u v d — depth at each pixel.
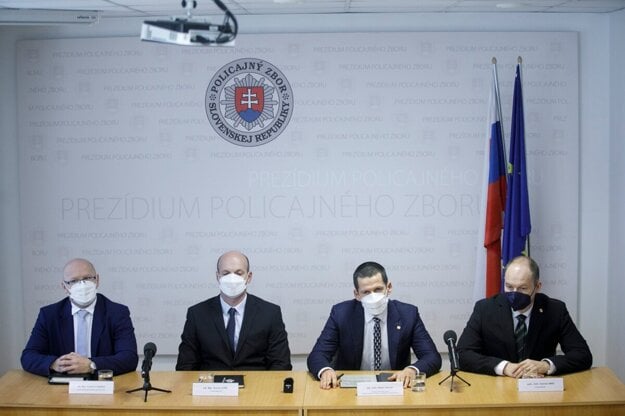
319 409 3.99
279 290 6.22
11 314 6.35
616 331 6.05
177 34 3.85
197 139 6.17
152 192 6.20
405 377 4.32
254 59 6.12
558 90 6.10
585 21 6.11
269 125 6.14
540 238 6.15
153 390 4.31
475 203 6.14
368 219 6.16
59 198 6.24
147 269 6.24
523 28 6.11
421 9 5.92
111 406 4.04
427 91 6.10
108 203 6.22
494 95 5.89
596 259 6.21
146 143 6.19
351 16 6.10
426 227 6.16
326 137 6.13
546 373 4.43
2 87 6.26
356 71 6.10
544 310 4.70
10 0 5.29
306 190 6.16
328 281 6.20
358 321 4.77
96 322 4.80
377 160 6.14
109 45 6.16
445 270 6.18
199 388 4.20
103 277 6.25
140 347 6.28
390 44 6.08
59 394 4.24
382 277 4.67
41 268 6.27
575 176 6.12
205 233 6.21
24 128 6.21
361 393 4.15
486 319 4.74
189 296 6.24
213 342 4.92
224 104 6.15
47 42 6.18
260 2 5.54
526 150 6.11
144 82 6.16
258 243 6.20
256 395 4.19
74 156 6.21
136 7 5.60
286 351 4.99
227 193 6.19
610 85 6.10
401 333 4.75
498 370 4.48
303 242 6.19
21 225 6.26
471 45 6.08
